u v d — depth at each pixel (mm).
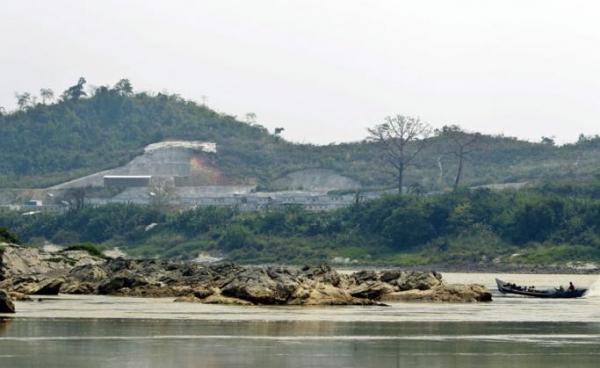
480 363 106375
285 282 185750
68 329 132250
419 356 111188
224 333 130375
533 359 109625
